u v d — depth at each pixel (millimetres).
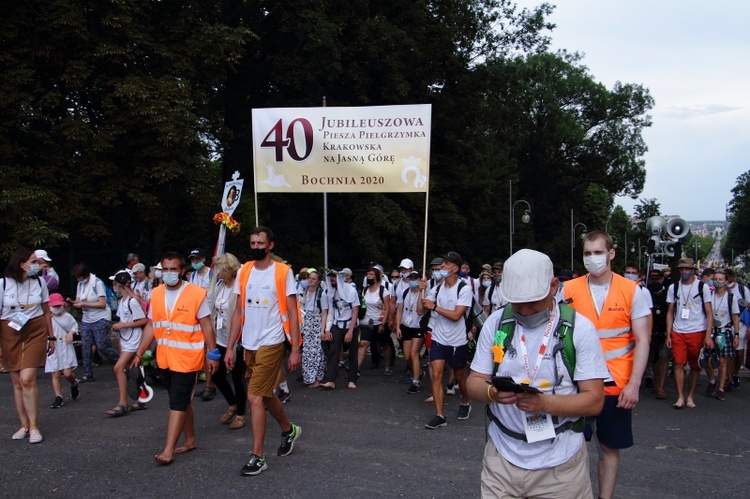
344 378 10375
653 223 16000
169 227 22141
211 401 8266
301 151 10469
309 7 20906
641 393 9570
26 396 6289
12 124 14828
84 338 9641
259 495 4852
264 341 5555
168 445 5629
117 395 8578
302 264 24281
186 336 5664
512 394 2629
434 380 7148
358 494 4883
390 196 25828
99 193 16219
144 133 16375
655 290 9562
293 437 5938
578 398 2709
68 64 15461
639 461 5863
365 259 24750
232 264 7242
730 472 5574
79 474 5316
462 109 28750
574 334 2811
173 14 17750
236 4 22609
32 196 14297
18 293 6305
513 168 49094
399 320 9867
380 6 24234
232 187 10305
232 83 23703
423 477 5297
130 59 16031
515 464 2830
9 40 15312
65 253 16375
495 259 47094
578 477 2820
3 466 5520
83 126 15438
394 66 22344
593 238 4324
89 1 15594
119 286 7570
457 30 27531
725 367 9195
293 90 22547
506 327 2879
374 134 10328
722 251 96062
